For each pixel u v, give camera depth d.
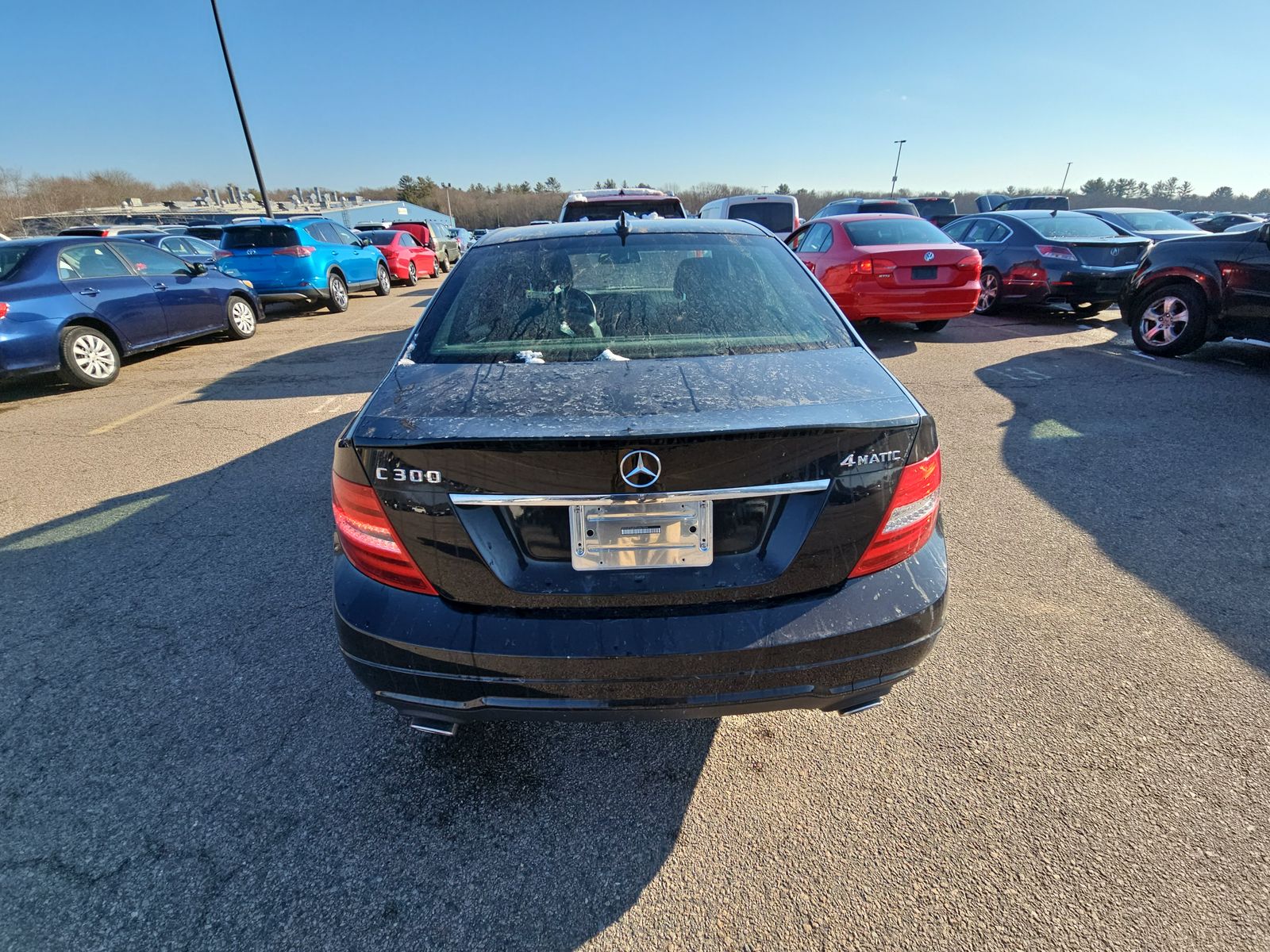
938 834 1.75
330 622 2.71
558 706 1.58
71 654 2.52
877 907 1.58
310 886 1.67
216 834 1.81
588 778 1.96
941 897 1.60
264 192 18.73
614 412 1.54
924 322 8.00
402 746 2.09
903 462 1.58
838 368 1.82
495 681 1.56
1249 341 5.80
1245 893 1.58
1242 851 1.68
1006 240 8.71
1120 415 4.82
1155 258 6.43
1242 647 2.41
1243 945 1.47
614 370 1.79
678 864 1.71
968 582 2.85
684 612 1.56
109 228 13.41
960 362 6.50
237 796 1.92
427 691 1.61
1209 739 2.01
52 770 2.01
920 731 2.09
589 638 1.53
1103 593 2.75
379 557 1.59
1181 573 2.87
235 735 2.14
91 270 6.70
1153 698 2.18
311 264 10.58
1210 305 5.96
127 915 1.60
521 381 1.74
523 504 1.49
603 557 1.53
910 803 1.85
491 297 2.21
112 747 2.09
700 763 2.01
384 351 7.86
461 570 1.54
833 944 1.51
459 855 1.74
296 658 2.49
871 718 2.15
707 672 1.55
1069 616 2.61
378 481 1.53
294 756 2.05
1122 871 1.64
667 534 1.52
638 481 1.46
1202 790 1.85
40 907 1.62
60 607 2.82
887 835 1.76
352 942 1.54
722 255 2.44
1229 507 3.43
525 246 2.51
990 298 8.94
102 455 4.59
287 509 3.70
